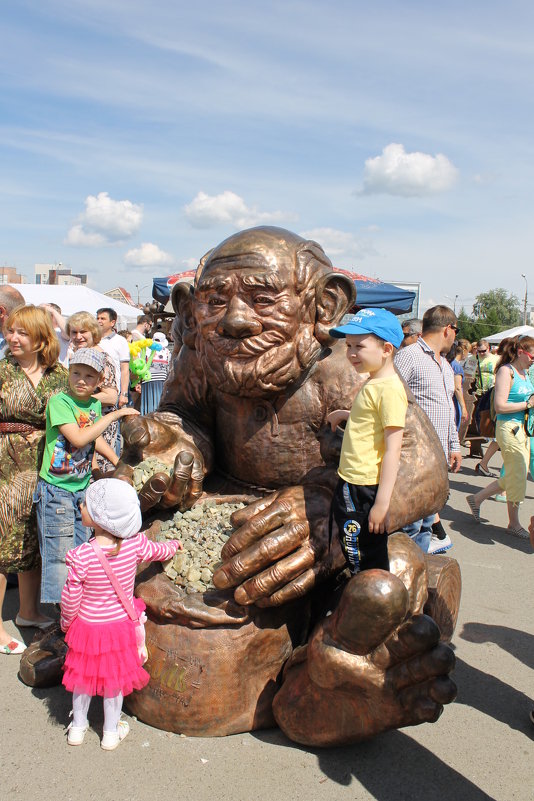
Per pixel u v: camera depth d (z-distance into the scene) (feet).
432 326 16.58
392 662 7.40
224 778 8.19
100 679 8.53
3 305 15.02
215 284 9.31
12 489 11.56
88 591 8.45
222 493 11.12
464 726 9.62
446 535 18.49
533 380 25.91
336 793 8.00
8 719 9.49
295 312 9.34
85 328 15.84
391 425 7.69
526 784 8.35
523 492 19.81
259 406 10.16
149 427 10.80
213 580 8.62
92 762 8.47
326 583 9.87
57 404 10.85
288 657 9.30
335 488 9.31
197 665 8.73
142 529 10.43
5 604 13.80
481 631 12.94
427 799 7.97
